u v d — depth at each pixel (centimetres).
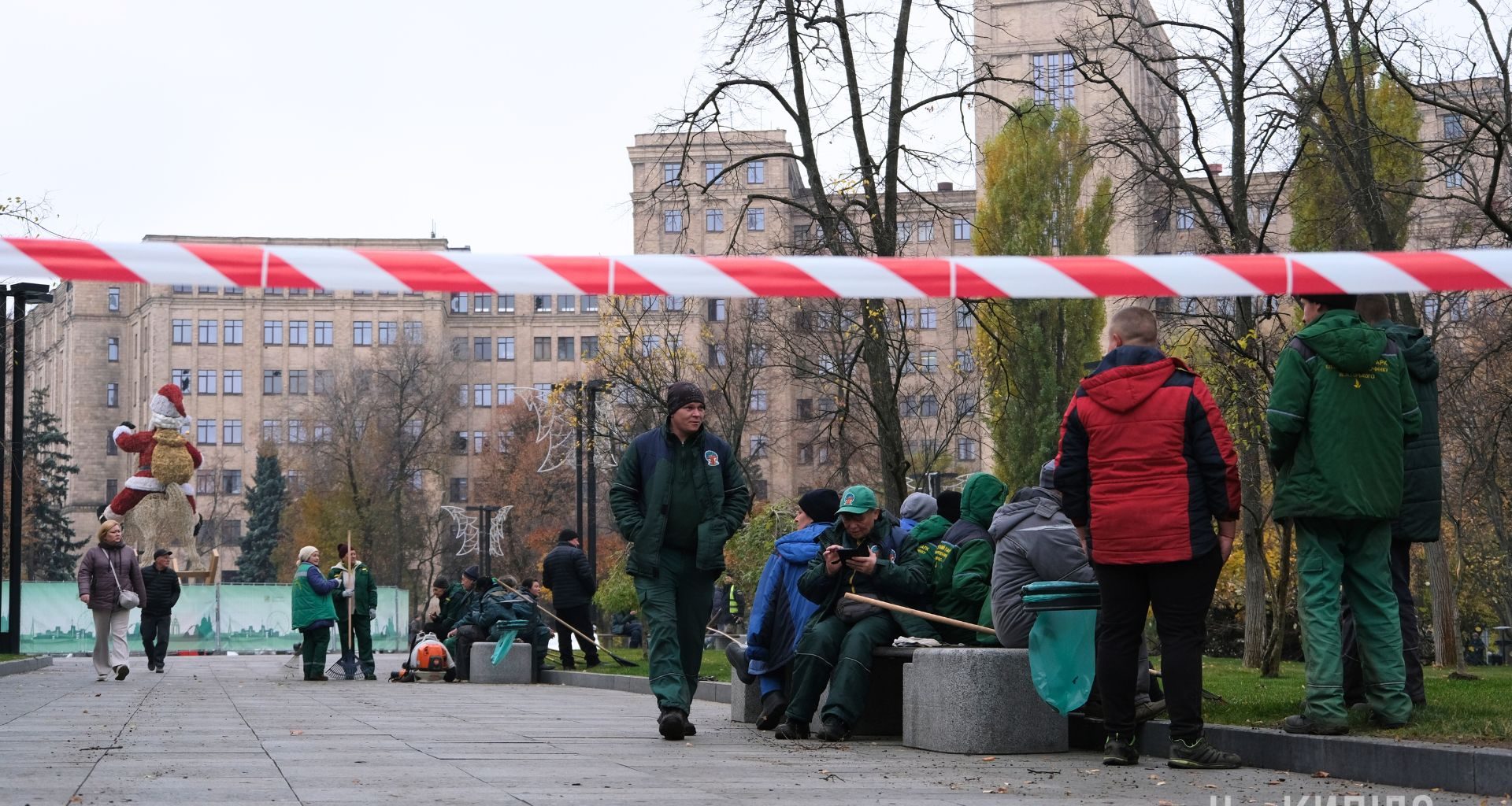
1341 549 719
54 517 9556
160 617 2511
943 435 4119
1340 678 699
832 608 918
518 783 607
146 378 11825
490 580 2309
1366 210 1684
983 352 2834
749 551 3434
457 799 549
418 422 10438
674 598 909
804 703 894
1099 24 1956
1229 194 1767
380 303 11919
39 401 9600
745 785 617
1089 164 2022
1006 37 5081
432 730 942
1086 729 830
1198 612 712
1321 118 1684
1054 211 4012
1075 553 823
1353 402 702
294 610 2019
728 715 1170
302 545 9356
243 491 11675
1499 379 2456
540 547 8688
